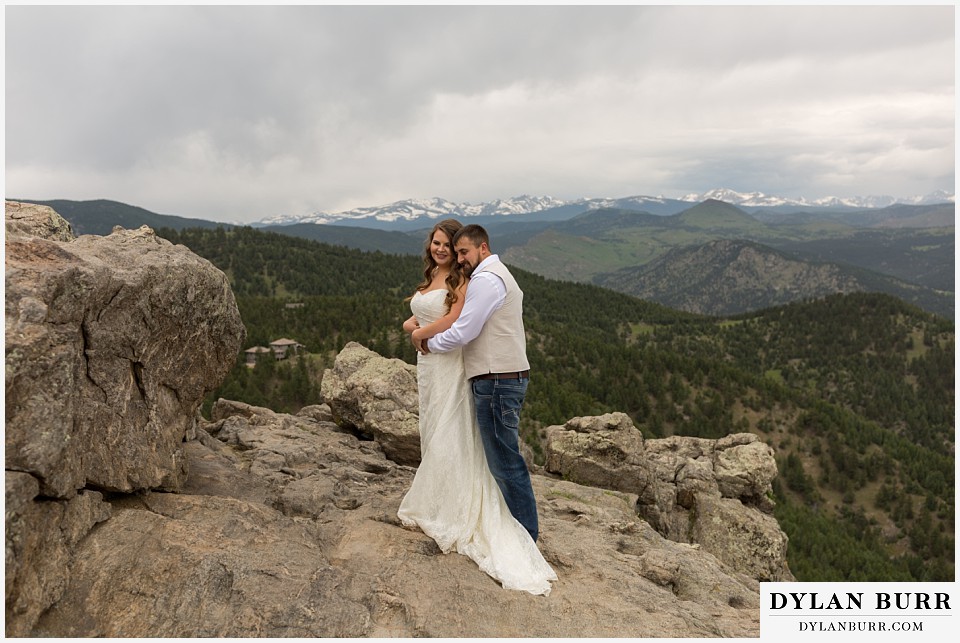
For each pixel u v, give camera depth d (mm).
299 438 9578
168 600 3887
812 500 116875
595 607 4809
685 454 16109
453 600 4562
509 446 5477
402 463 10500
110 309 4473
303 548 4848
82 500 4188
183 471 5641
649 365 150375
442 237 5520
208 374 5902
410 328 5859
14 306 3703
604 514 8312
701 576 6141
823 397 198375
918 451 126125
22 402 3598
